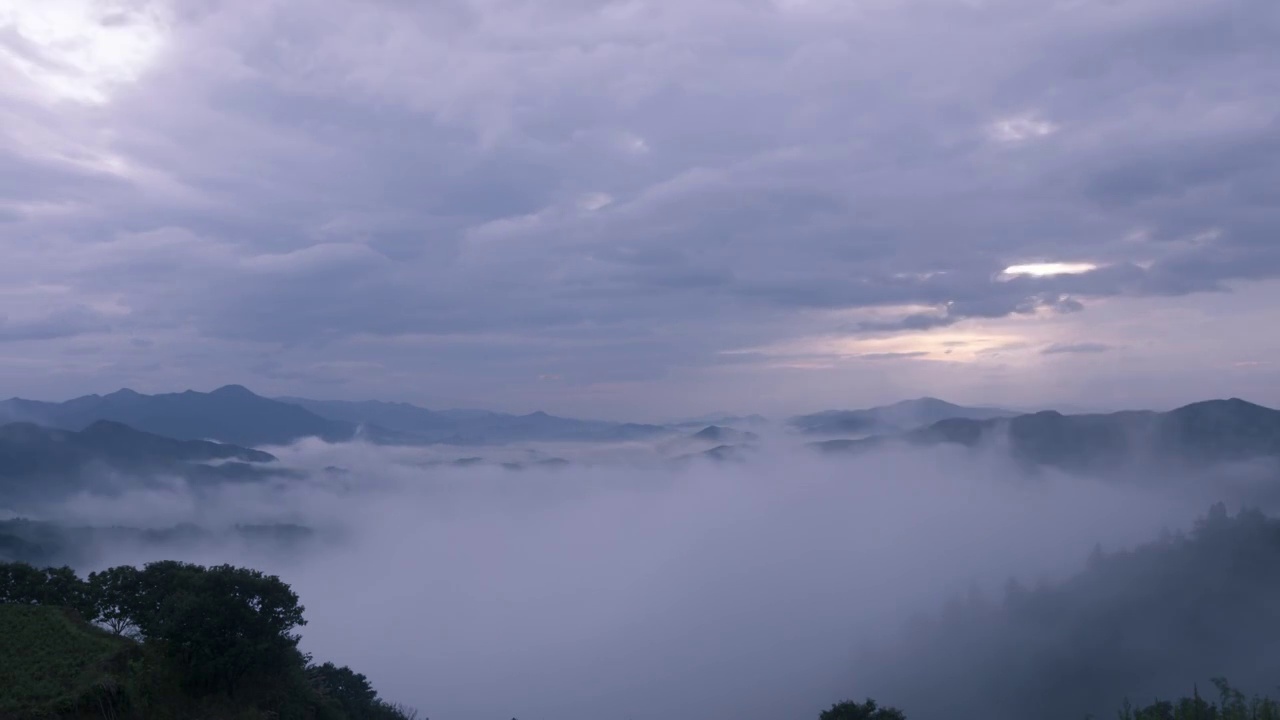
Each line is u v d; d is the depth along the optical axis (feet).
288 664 123.54
